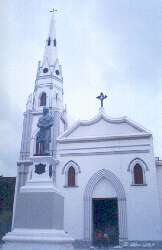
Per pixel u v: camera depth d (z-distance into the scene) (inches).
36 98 1720.0
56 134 1547.7
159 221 1118.4
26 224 726.5
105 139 1277.1
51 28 1942.7
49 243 658.2
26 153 1551.4
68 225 1186.0
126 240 1113.4
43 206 737.6
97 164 1250.0
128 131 1277.1
